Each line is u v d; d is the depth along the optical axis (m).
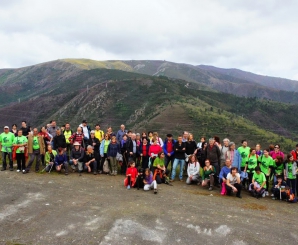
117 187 11.27
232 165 12.30
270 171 12.29
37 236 6.70
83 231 7.00
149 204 9.20
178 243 6.67
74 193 9.98
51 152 13.19
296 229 8.01
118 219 7.75
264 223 8.26
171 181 13.18
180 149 13.15
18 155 12.65
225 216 8.55
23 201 8.84
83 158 13.39
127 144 13.43
